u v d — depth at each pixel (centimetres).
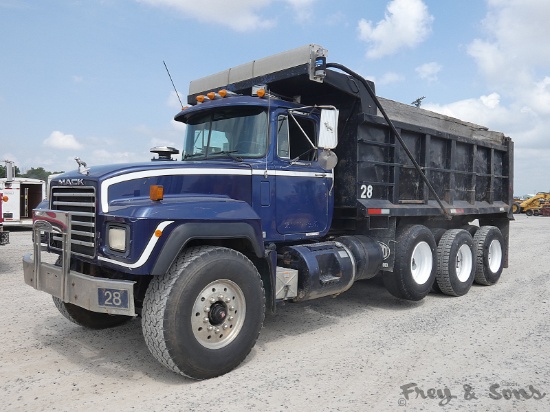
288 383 400
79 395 378
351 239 620
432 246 718
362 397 373
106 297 390
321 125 513
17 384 399
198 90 696
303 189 562
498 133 987
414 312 658
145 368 440
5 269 954
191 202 422
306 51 559
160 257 385
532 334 543
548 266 1092
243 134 535
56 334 538
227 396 373
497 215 989
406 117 721
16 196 1784
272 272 484
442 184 803
